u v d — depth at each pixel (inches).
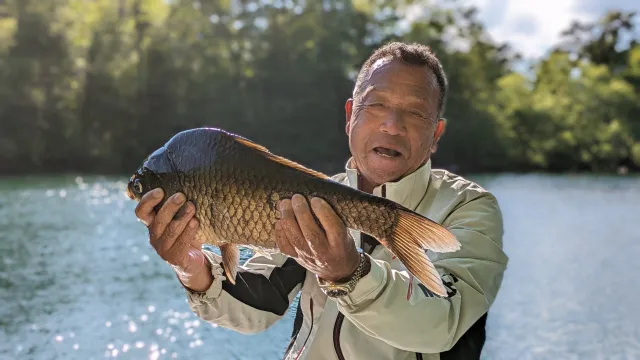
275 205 85.8
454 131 2052.2
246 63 1841.8
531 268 436.8
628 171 2316.7
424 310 89.0
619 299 348.2
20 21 1565.0
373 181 111.4
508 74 2893.7
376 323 87.7
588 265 447.5
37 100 1536.7
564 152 2290.8
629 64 2977.4
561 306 333.4
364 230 84.8
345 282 84.7
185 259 96.7
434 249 82.0
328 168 1798.7
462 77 2140.7
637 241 558.6
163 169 91.4
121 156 1647.4
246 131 1771.7
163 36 1728.6
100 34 1685.5
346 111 123.1
